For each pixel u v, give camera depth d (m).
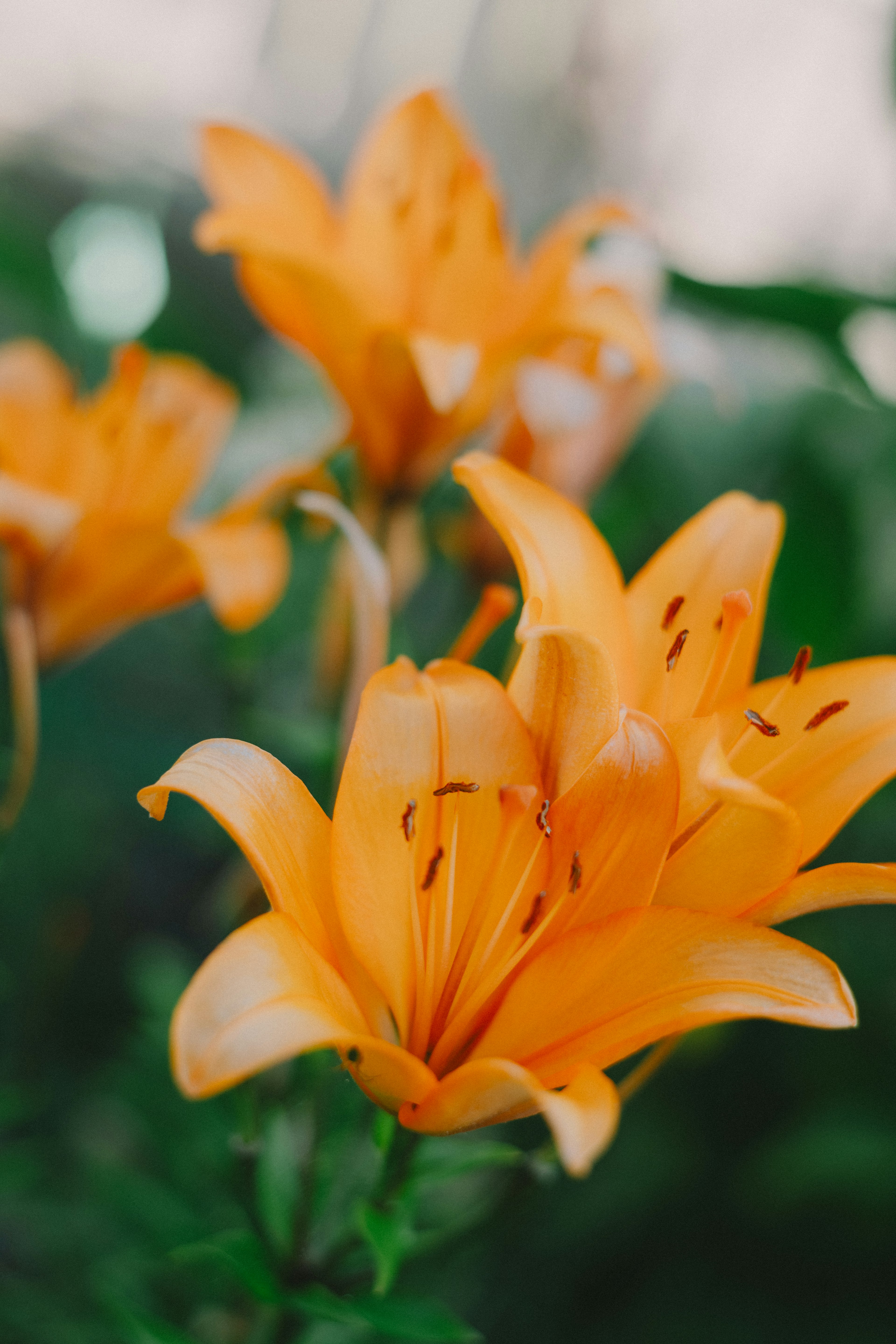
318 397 0.84
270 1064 0.36
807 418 0.76
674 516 0.80
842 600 0.72
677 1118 0.98
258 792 0.40
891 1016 0.92
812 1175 0.87
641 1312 0.92
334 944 0.41
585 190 1.61
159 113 1.80
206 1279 0.61
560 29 1.69
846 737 0.44
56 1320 0.67
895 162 1.44
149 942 1.09
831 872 0.42
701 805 0.42
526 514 0.43
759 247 0.80
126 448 0.59
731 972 0.40
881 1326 0.88
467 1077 0.38
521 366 0.56
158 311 0.89
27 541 0.53
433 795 0.42
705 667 0.46
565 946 0.42
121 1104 0.78
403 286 0.57
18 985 0.98
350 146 1.92
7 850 1.01
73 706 0.91
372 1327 0.47
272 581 0.53
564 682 0.41
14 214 0.99
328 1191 0.52
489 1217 0.49
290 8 2.03
